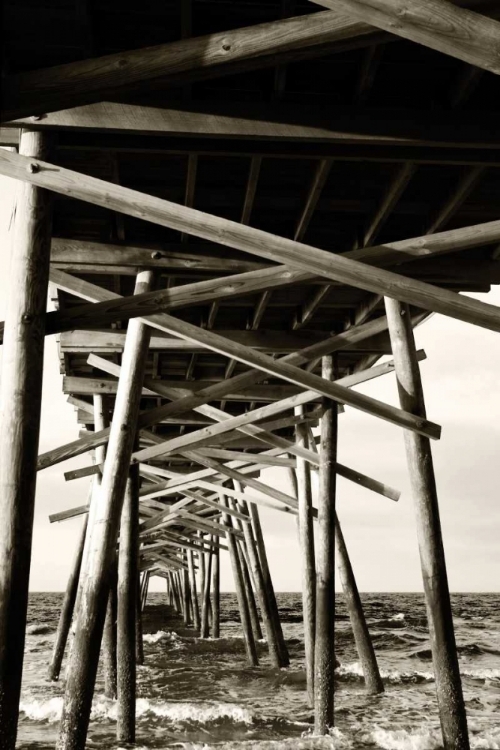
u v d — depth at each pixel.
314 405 11.23
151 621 32.47
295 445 8.60
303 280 5.36
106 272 6.33
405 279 4.19
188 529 22.92
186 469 14.53
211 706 9.30
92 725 8.58
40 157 4.62
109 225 6.27
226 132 4.64
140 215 4.11
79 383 10.24
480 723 9.00
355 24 3.21
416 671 14.29
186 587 29.14
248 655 15.01
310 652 10.08
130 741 7.31
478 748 7.38
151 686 12.11
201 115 4.64
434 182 5.90
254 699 10.73
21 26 4.29
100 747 7.21
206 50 3.29
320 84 4.77
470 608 60.22
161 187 5.93
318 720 7.60
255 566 14.22
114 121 4.57
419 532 6.43
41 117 4.55
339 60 4.53
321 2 2.70
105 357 9.55
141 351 6.54
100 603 5.67
